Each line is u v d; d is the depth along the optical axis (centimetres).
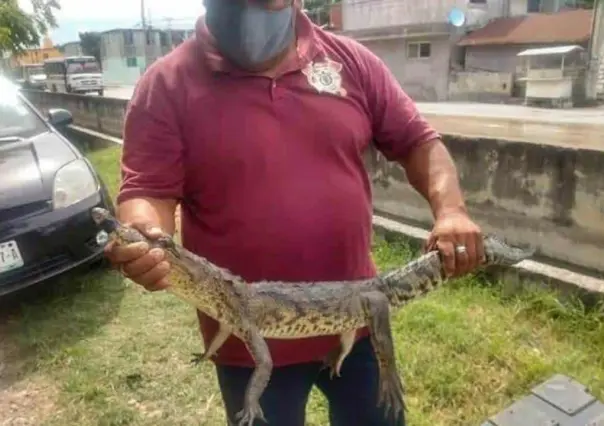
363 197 196
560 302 423
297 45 187
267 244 181
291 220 181
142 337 433
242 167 178
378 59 210
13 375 396
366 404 214
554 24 2445
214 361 201
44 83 3806
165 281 151
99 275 536
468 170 589
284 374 199
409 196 640
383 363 192
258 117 178
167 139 179
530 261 475
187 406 357
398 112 205
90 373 388
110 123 1393
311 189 182
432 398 341
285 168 180
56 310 477
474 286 465
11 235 439
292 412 203
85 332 443
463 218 190
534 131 1216
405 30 2697
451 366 362
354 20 3081
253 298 172
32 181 464
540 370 350
